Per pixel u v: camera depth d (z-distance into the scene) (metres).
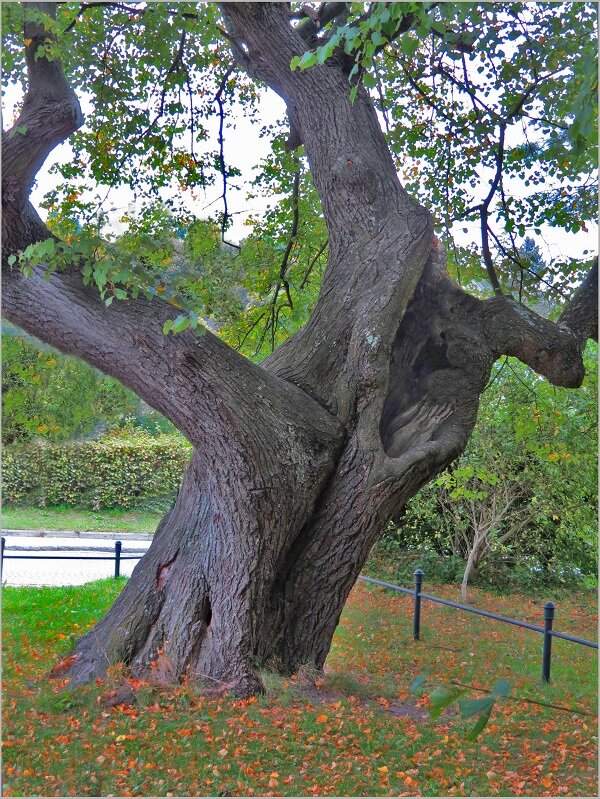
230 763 4.69
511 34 8.04
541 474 11.62
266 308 9.56
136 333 5.41
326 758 4.86
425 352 6.35
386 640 9.04
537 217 8.83
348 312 6.10
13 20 6.13
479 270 9.13
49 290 5.51
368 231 6.24
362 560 5.93
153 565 6.05
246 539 5.54
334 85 6.53
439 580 13.02
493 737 5.48
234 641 5.61
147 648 5.80
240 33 6.73
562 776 4.83
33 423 9.86
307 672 5.89
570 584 13.13
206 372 5.40
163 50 8.91
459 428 6.04
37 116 5.68
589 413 11.12
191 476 6.23
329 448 5.73
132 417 20.95
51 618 8.77
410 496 5.92
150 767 4.59
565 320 6.79
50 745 4.86
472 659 8.27
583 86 2.91
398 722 5.55
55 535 16.91
